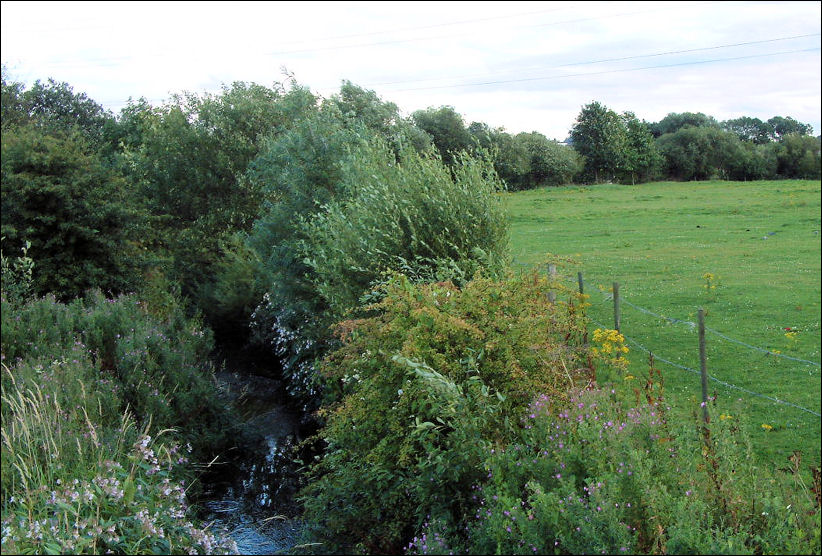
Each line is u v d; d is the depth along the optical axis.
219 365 16.08
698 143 64.94
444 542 5.21
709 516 4.75
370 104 22.95
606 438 5.08
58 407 7.48
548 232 29.92
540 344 6.80
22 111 18.53
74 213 15.06
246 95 25.30
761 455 7.59
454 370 6.57
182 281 23.06
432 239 10.73
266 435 11.34
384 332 7.07
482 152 11.88
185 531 6.45
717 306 14.66
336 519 6.91
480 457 5.72
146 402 9.38
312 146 15.30
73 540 5.48
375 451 6.66
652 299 15.80
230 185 25.05
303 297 13.69
